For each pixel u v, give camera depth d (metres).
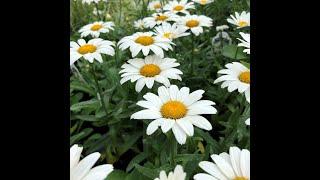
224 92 0.35
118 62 0.38
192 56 0.39
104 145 0.32
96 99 0.33
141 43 0.30
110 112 0.32
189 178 0.23
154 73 0.27
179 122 0.22
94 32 0.39
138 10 0.53
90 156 0.16
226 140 0.26
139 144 0.33
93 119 0.32
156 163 0.26
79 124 0.36
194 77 0.38
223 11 0.50
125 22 0.53
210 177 0.17
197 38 0.45
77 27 0.54
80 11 0.56
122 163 0.32
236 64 0.27
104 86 0.36
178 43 0.42
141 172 0.23
